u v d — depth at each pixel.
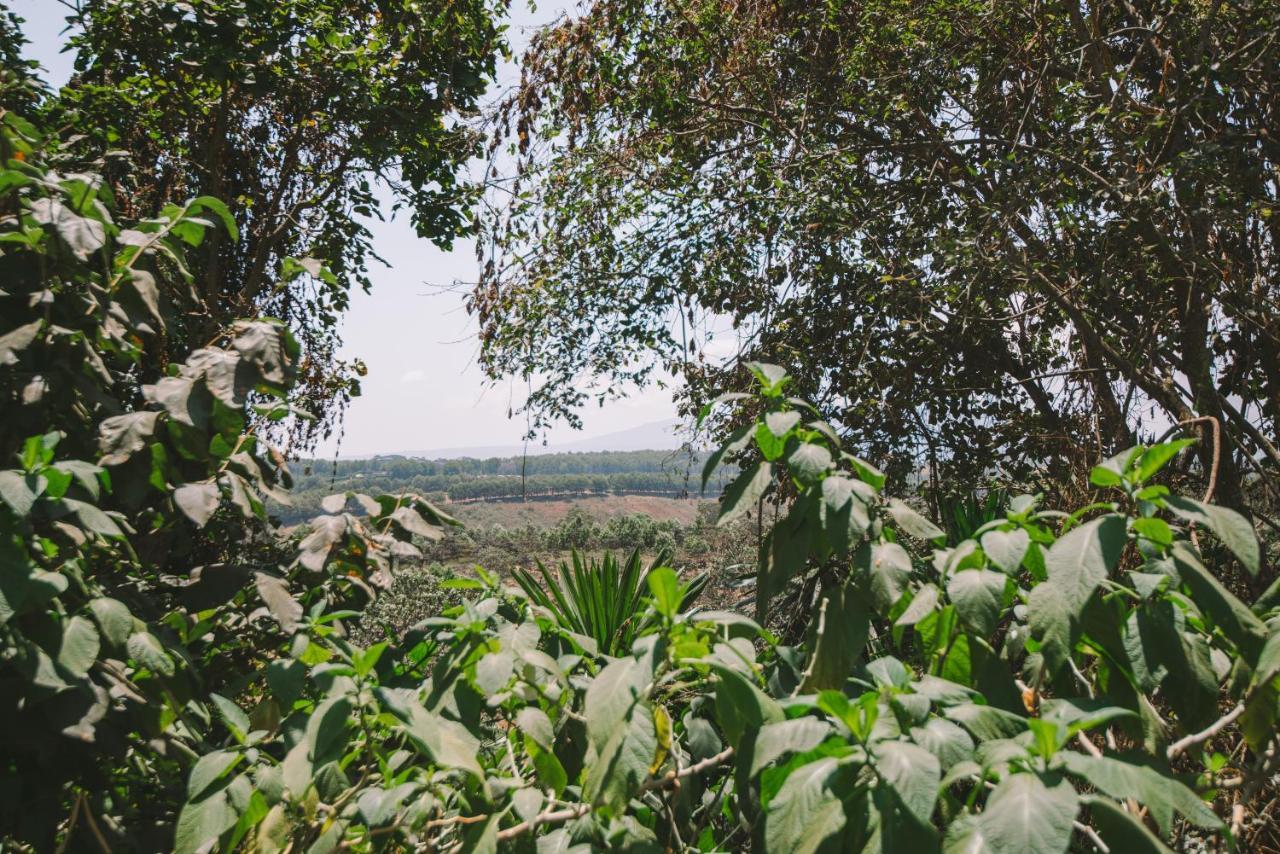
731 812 1.73
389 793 1.22
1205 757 1.23
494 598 1.60
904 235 5.65
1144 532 1.13
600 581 3.53
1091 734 1.71
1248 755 1.65
